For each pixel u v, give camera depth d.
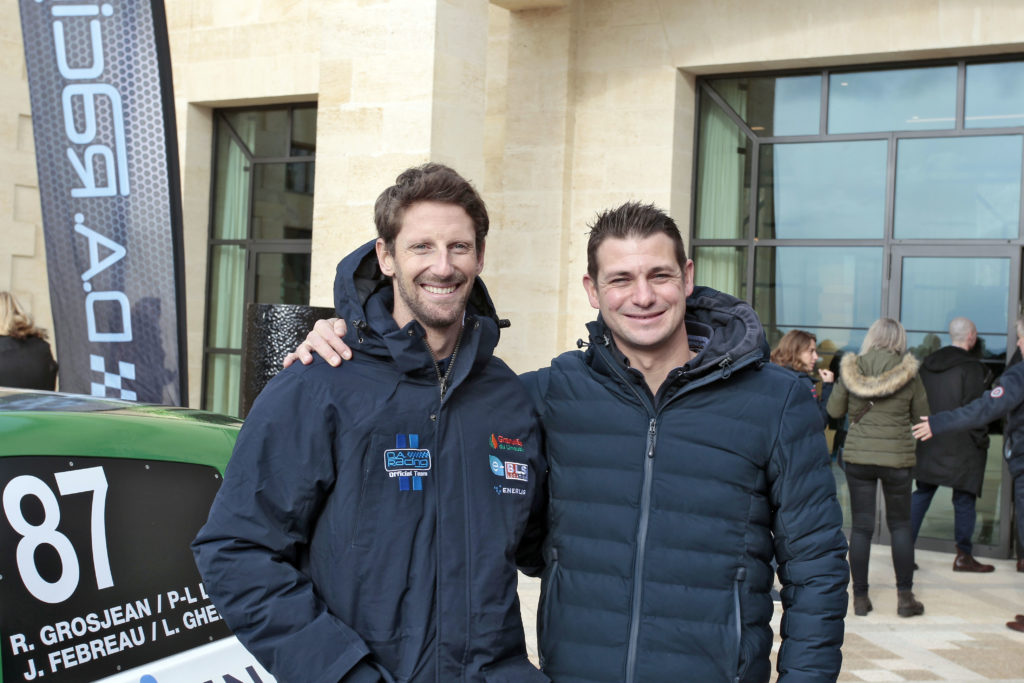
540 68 8.31
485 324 2.20
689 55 8.02
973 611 6.25
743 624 2.17
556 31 8.26
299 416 2.02
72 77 4.59
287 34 9.73
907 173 7.83
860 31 7.57
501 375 2.28
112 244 4.62
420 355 2.08
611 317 2.24
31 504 1.96
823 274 8.09
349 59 7.00
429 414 2.11
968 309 7.65
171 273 4.62
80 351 4.65
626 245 2.21
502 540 2.15
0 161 8.81
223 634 2.29
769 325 8.27
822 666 2.13
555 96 8.27
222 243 10.47
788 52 7.77
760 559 2.22
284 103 10.14
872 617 6.09
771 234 8.25
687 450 2.22
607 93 8.27
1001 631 5.83
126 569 2.11
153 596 2.15
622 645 2.19
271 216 10.30
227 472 1.98
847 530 8.12
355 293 2.13
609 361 2.27
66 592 1.97
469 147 7.10
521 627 2.18
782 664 2.15
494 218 8.46
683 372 2.22
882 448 5.91
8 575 1.88
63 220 4.64
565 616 2.25
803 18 7.71
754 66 8.05
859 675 4.99
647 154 8.14
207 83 10.11
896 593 6.67
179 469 2.30
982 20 7.23
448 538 2.07
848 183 8.00
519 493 2.20
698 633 2.16
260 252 10.34
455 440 2.13
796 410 2.24
